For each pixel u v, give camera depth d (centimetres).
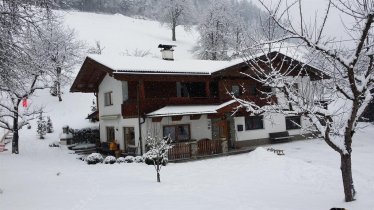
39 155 2447
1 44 1123
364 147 2270
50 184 1395
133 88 2366
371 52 791
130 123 2316
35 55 1345
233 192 1216
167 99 2297
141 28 8338
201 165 1859
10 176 1620
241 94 2572
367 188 1255
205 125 2427
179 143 2131
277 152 2094
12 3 1119
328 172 1511
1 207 1015
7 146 2800
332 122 938
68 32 4622
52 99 4209
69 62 4394
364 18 705
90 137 3052
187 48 7088
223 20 4922
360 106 921
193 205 1009
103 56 2431
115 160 2047
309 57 904
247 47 822
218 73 2358
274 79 883
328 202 1020
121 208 969
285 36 787
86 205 1016
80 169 1828
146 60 2505
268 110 930
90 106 4097
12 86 1241
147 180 1463
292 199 1102
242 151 2217
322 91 934
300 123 2848
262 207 993
